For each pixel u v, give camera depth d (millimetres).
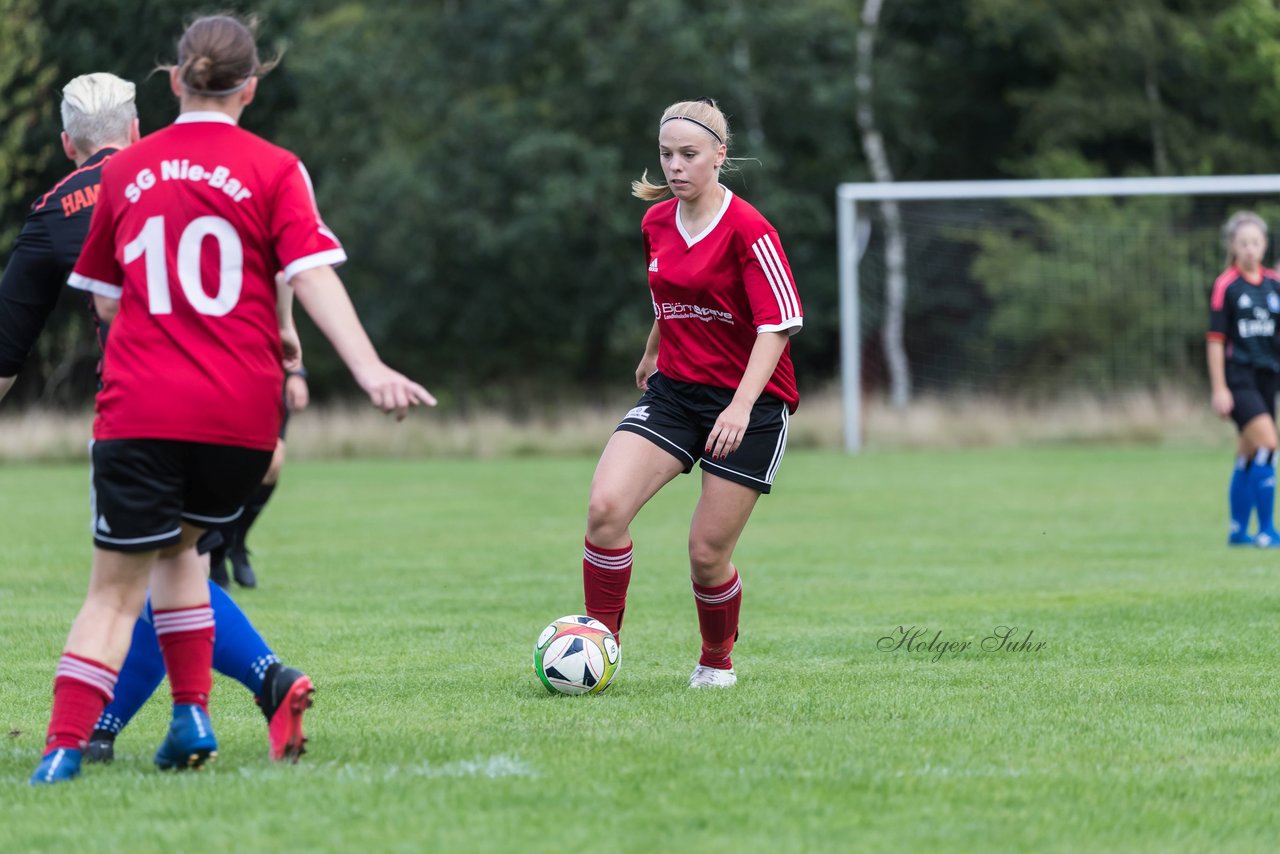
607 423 90062
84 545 41219
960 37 131000
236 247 14062
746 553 38531
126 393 13898
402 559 37906
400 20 123250
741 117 118312
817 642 24375
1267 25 113438
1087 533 42938
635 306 120812
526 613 28234
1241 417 39031
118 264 14492
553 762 15102
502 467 75812
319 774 14586
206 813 13234
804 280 122375
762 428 19688
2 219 86500
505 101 123375
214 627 15211
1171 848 12414
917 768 14992
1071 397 97812
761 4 116500
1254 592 29828
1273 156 119562
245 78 14484
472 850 12109
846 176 122812
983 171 135375
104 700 14695
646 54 114062
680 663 22625
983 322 110312
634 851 12094
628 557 20203
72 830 12766
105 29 87438
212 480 14258
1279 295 39188
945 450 82438
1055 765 15250
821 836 12555
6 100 85938
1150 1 120688
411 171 116625
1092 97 122375
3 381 16359
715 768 14859
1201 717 17812
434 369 134625
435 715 18141
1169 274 101125
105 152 16969
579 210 114500
